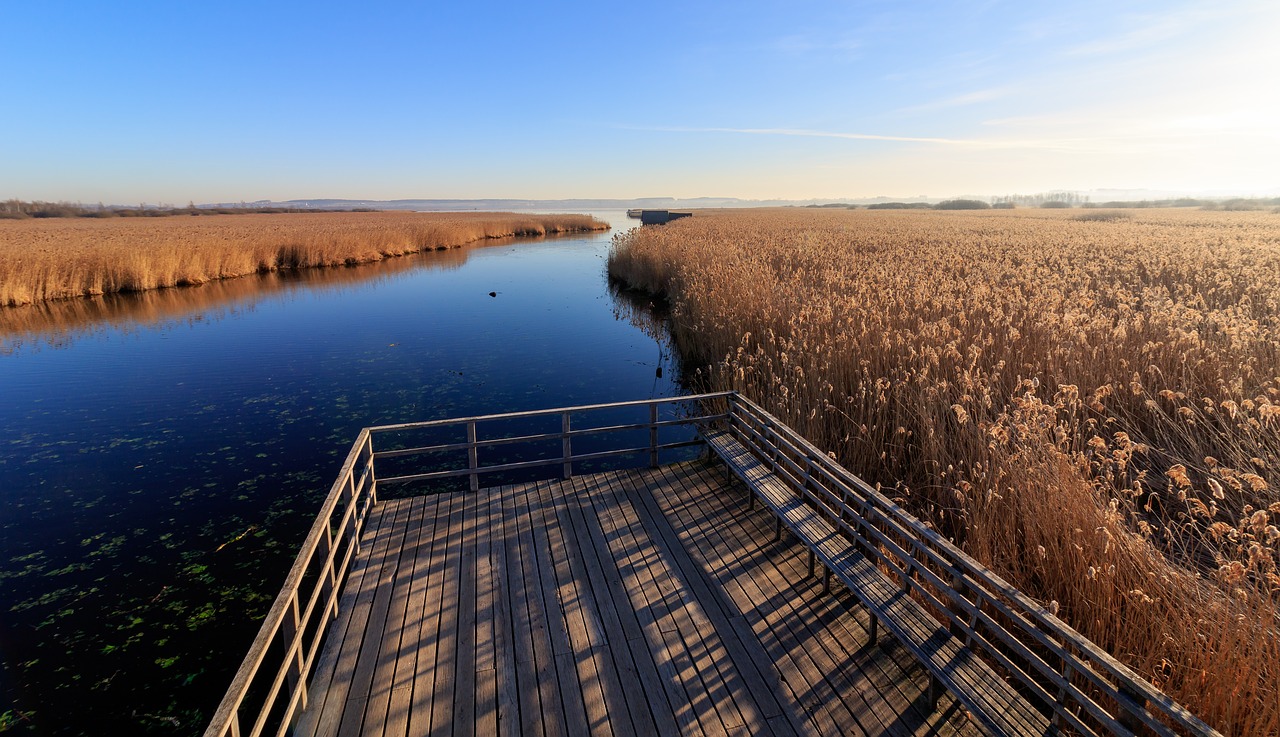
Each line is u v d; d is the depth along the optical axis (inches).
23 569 195.3
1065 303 329.1
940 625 119.0
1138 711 84.0
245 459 279.9
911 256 642.2
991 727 96.1
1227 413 189.5
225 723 78.2
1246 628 102.0
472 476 204.1
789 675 122.5
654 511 191.3
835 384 264.8
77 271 725.9
